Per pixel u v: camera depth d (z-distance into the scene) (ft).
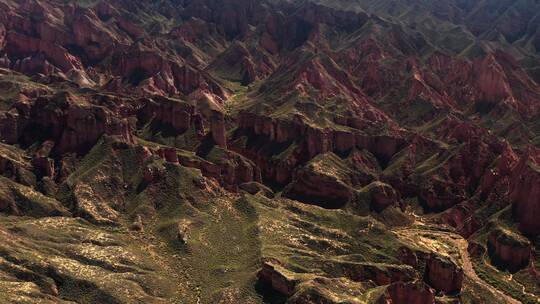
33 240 424.87
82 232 452.35
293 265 423.23
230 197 542.57
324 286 382.83
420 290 386.93
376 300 370.94
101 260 416.87
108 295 377.30
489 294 451.12
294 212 538.47
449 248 537.24
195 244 460.96
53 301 358.43
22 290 358.23
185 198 513.86
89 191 506.89
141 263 426.10
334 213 534.78
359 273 428.15
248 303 387.55
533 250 516.73
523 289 484.33
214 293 402.52
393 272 427.74
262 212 509.76
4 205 474.90
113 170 533.14
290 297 375.04
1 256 387.96
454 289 438.81
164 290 403.13
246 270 424.46
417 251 475.31
